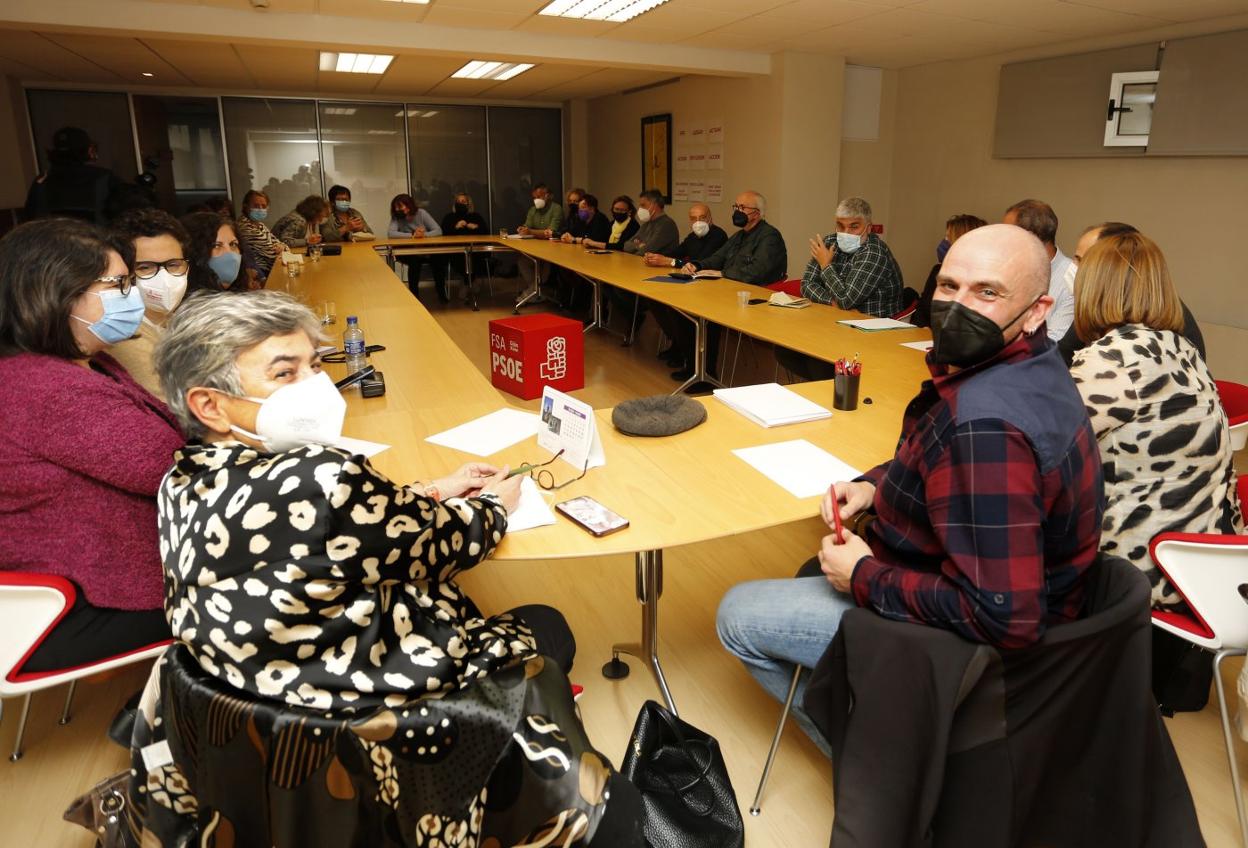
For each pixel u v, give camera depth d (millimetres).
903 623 1188
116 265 1556
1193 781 1776
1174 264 5512
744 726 1977
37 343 1481
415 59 6719
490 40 5727
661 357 5934
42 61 6836
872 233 4266
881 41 6051
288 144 9383
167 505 1004
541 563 2768
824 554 1438
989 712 1173
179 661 982
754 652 1604
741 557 2818
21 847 1604
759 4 4832
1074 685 1181
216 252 2941
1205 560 1549
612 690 2107
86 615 1486
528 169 10711
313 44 5293
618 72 7656
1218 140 5047
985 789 1194
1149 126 5426
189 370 1104
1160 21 5129
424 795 979
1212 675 1931
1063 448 1172
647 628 1952
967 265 1252
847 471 1826
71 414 1410
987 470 1139
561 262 6414
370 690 959
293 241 7098
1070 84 5938
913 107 7488
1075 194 6102
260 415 1127
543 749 1040
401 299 4555
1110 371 1686
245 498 938
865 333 3584
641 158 9359
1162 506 1676
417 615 1045
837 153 7145
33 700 2062
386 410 2371
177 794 1043
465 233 8938
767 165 7141
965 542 1157
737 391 2418
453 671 1028
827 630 1476
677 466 1862
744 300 4297
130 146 8719
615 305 6742
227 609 923
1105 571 1285
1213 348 5246
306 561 920
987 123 6746
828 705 1297
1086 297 1816
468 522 1170
